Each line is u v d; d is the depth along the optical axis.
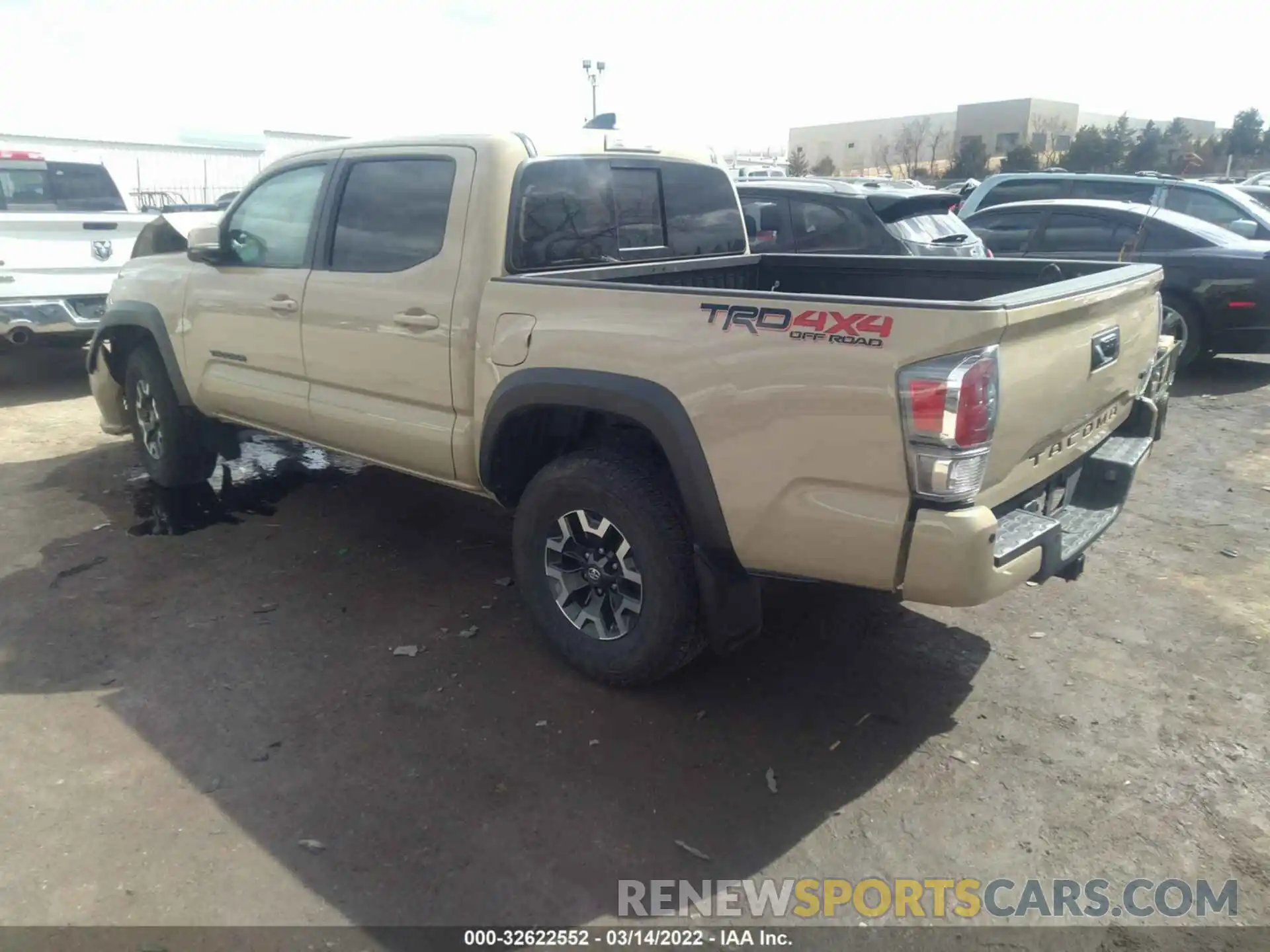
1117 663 3.72
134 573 4.53
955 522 2.61
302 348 4.38
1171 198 9.73
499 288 3.54
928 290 4.52
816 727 3.32
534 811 2.88
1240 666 3.70
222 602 4.22
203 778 3.01
